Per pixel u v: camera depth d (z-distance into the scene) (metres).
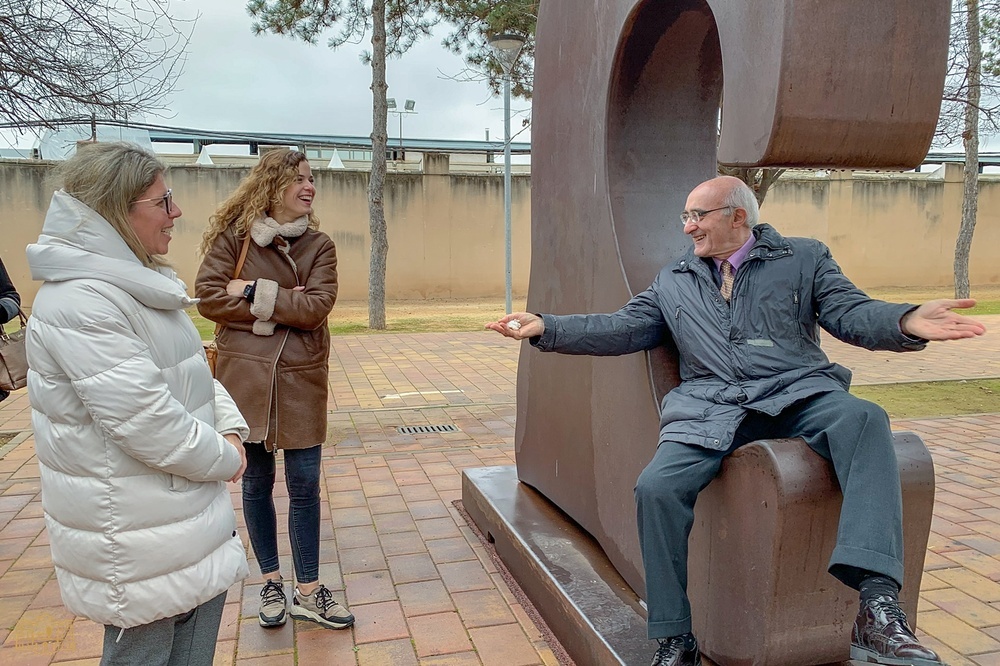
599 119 2.96
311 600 2.82
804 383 2.18
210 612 1.87
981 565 3.36
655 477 2.12
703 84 2.93
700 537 2.34
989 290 20.97
